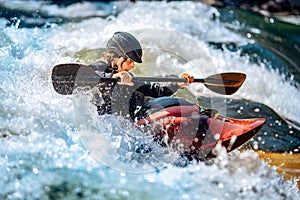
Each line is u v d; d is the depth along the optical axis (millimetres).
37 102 15688
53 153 13930
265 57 24516
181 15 27938
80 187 12969
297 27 30250
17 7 25469
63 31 23078
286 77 22969
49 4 26750
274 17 31516
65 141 14344
